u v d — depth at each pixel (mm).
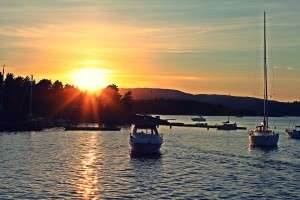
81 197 37156
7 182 42562
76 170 51062
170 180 45500
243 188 41938
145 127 70938
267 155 70625
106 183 43344
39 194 37812
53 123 159500
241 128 177625
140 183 43625
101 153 70125
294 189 41812
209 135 130250
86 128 141375
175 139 107562
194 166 55719
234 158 65062
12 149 73688
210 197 37906
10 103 188000
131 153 68562
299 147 89250
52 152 70250
